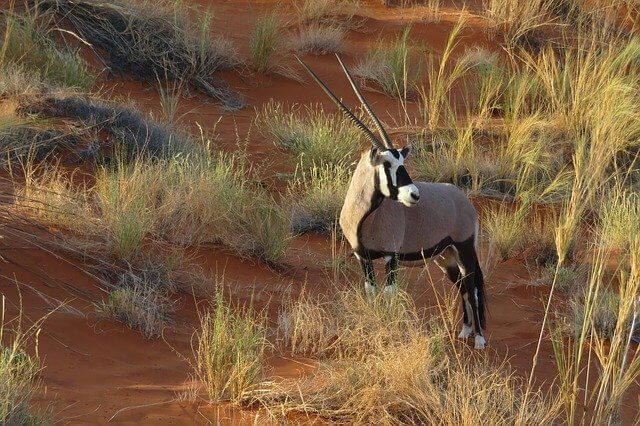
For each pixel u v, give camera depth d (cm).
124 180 3403
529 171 4428
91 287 2770
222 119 5009
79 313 2555
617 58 5181
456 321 3006
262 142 4778
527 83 5294
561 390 2161
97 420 1978
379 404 2116
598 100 4772
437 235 2753
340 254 3522
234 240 3412
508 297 3338
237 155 4512
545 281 3469
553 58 5247
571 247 3738
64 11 5272
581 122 4803
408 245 2728
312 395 2150
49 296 2617
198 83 5316
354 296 2769
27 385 2023
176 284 2934
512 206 4306
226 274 3166
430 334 2569
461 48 6125
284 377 2288
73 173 3547
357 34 6366
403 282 3189
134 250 3006
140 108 4806
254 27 6006
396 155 2619
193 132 4706
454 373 2269
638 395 2530
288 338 2605
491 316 3139
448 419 2031
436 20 6462
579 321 2966
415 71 5744
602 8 6456
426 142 4806
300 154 4450
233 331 2272
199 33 5712
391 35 6347
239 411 2095
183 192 3525
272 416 2056
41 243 2894
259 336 2405
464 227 2827
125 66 5228
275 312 2880
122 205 3241
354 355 2472
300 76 5644
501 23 6300
